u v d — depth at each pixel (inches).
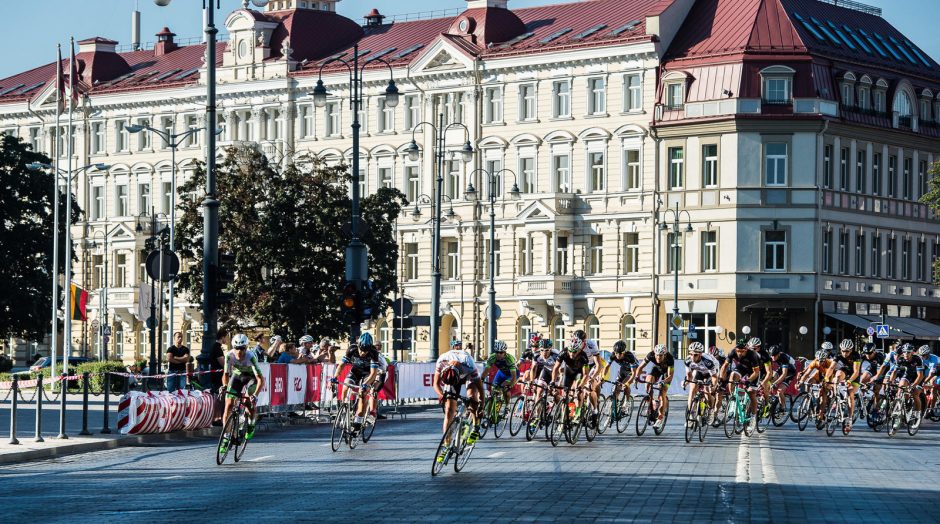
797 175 4670.3
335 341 3932.1
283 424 2324.1
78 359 4842.5
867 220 4874.5
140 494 1242.6
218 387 2130.9
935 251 5187.0
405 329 3009.4
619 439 1971.0
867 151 4872.0
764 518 1082.1
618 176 4889.3
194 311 5575.8
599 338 4936.0
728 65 4699.8
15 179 4731.8
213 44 2218.3
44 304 4731.8
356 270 2711.6
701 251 4744.1
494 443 1888.5
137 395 1926.7
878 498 1245.1
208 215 2172.7
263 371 2236.7
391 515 1080.2
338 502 1170.0
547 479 1375.5
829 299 4704.7
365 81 5334.6
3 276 4662.9
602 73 4899.1
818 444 1961.1
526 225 5014.8
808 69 4675.2
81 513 1099.9
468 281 5137.8
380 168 5349.4
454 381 1432.1
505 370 2014.0
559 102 5004.9
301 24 5526.6
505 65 5059.1
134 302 5753.0
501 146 5083.7
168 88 5713.6
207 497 1211.9
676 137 4778.5
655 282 4805.6
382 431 2193.7
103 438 1868.8
